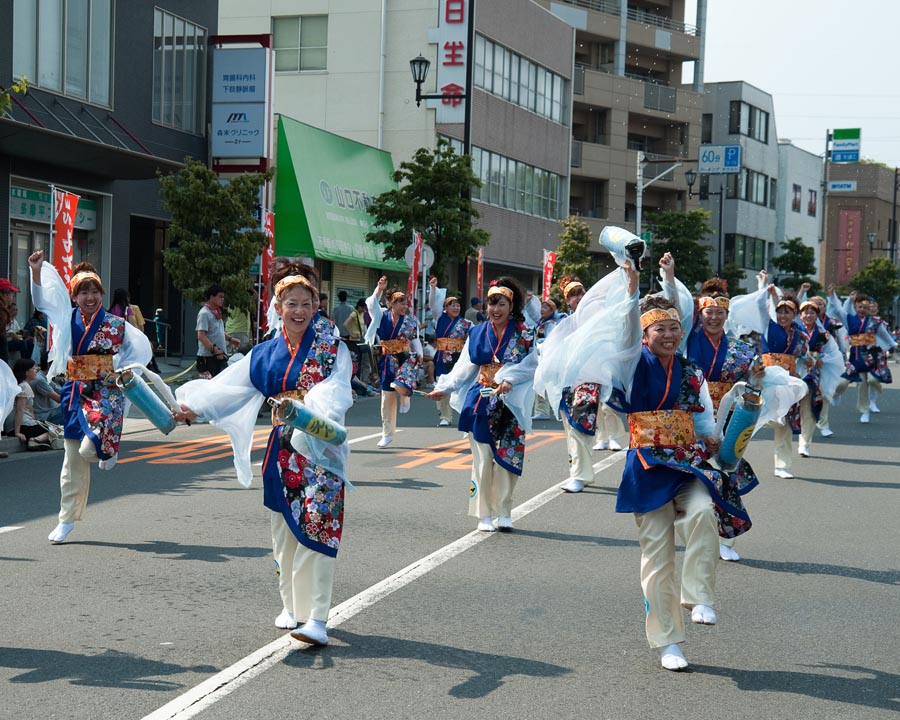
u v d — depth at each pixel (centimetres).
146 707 462
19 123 1706
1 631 575
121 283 2345
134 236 2600
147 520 883
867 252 9731
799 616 631
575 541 830
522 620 609
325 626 556
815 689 502
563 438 1546
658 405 536
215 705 465
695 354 770
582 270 3966
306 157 2822
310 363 558
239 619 601
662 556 534
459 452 1349
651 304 544
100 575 698
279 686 492
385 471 1183
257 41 2603
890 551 816
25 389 1295
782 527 910
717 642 577
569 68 4441
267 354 567
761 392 631
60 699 471
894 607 654
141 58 2369
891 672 529
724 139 6581
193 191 2042
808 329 1438
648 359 540
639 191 4369
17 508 927
